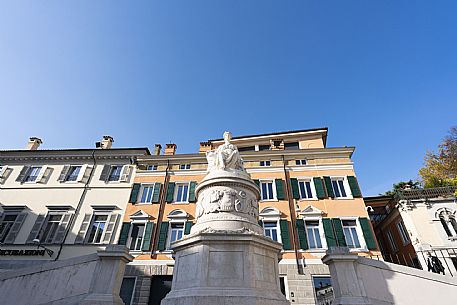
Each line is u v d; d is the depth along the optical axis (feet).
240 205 28.63
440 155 93.15
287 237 61.62
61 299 26.45
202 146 86.48
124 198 73.56
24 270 28.53
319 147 81.82
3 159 82.28
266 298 21.94
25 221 70.54
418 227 62.90
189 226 66.13
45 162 82.28
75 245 65.67
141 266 60.59
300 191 70.23
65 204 72.84
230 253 23.63
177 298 22.11
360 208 64.80
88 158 81.35
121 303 26.22
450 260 56.54
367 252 58.85
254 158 76.74
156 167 78.02
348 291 24.89
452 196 65.46
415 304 25.13
